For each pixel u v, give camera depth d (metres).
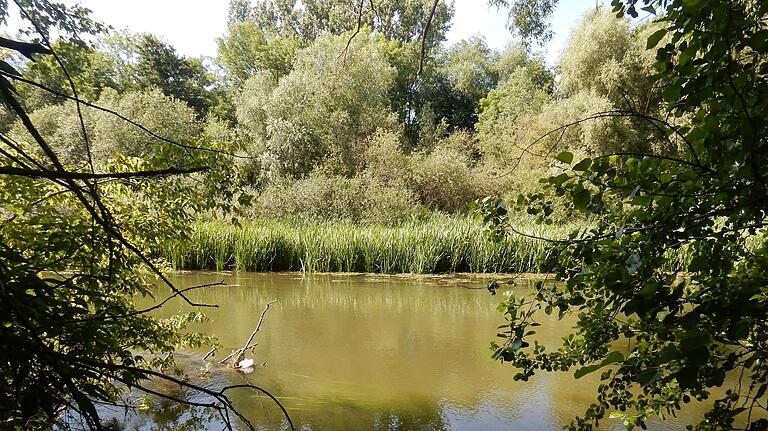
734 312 1.58
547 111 22.58
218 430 4.30
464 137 28.39
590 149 19.75
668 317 1.73
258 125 25.56
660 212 1.91
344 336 7.50
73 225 3.14
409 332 7.75
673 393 2.48
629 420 2.61
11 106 1.19
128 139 18.02
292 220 18.09
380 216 18.61
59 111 16.23
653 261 1.88
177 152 3.50
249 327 7.91
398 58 34.00
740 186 1.77
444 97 39.22
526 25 8.34
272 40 35.84
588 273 2.13
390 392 5.35
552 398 5.18
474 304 9.83
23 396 1.55
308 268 13.66
